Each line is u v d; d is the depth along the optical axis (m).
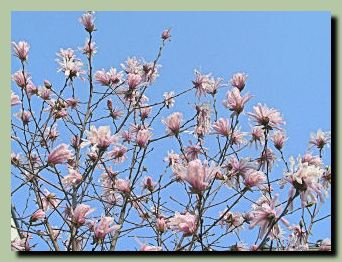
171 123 2.48
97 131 2.25
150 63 2.87
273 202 2.07
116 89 2.76
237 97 2.31
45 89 2.70
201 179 2.01
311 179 2.04
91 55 2.70
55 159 2.22
